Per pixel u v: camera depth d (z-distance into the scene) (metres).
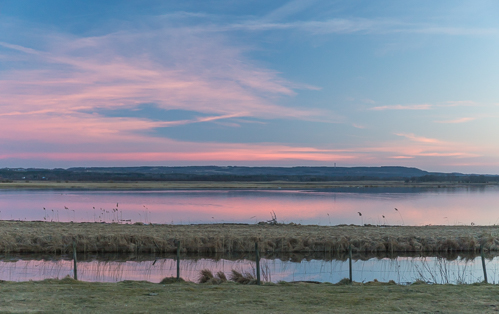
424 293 13.52
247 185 194.12
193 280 19.50
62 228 35.66
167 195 105.38
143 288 14.27
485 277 16.78
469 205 75.75
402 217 55.41
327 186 183.12
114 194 107.50
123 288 14.19
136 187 156.00
